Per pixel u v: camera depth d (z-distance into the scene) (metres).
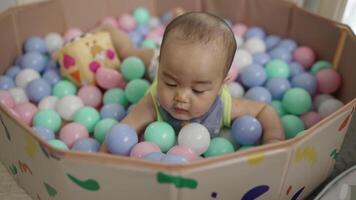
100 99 1.13
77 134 0.97
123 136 0.87
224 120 1.00
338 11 1.35
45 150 0.72
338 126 0.84
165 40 0.83
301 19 1.30
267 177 0.76
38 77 1.17
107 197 0.75
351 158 1.07
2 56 1.19
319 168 0.91
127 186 0.71
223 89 0.99
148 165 0.66
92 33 1.23
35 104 1.13
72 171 0.71
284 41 1.34
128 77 1.16
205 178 0.69
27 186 0.93
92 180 0.71
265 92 1.10
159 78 0.86
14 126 0.78
